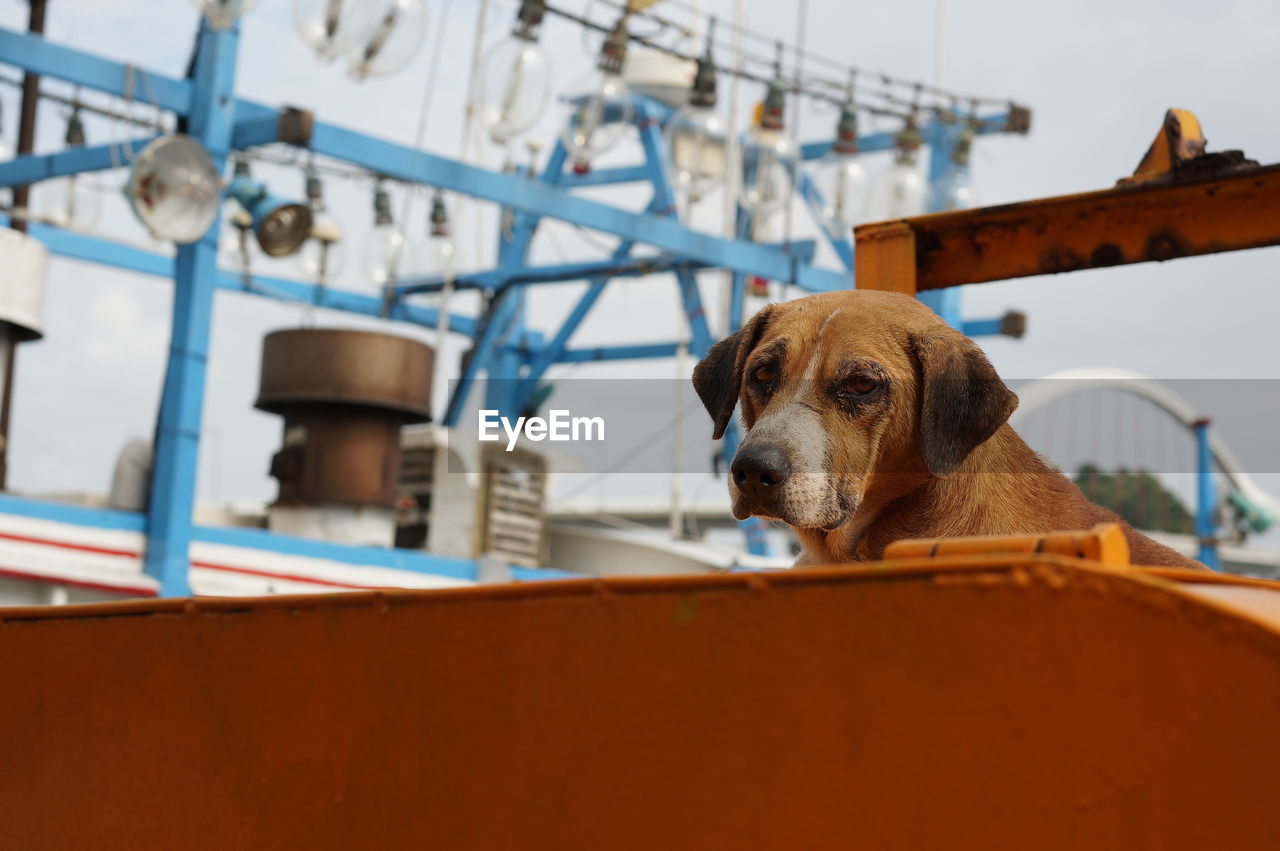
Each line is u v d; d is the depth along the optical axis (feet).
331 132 46.19
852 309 10.62
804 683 4.54
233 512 54.80
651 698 4.87
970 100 61.98
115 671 6.73
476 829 5.25
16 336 43.50
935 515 10.44
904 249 11.81
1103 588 4.02
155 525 43.09
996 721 4.18
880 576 4.42
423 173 48.85
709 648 4.76
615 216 54.54
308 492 48.24
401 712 5.56
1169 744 3.92
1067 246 11.50
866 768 4.40
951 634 4.27
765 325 11.35
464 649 5.39
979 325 65.46
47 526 40.78
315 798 5.78
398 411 49.37
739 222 68.44
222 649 6.28
